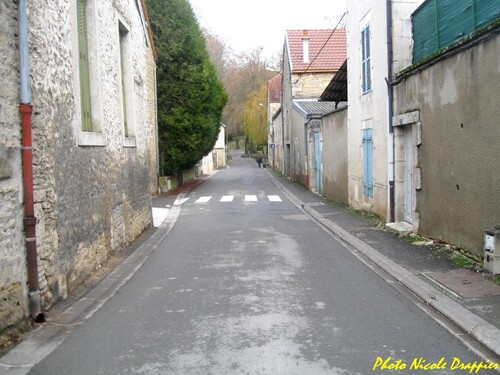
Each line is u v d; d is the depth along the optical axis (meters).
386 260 8.41
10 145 5.34
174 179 28.62
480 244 7.80
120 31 11.79
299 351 4.79
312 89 32.44
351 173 16.34
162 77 26.42
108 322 5.82
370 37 13.35
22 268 5.53
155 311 6.21
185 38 26.36
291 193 23.47
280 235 11.90
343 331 5.32
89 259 8.00
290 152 34.09
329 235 11.81
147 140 13.68
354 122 15.68
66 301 6.66
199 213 16.94
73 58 7.39
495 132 7.25
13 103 5.43
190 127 26.70
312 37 34.00
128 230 11.02
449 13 9.05
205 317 5.88
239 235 11.99
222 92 32.69
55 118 6.57
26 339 5.26
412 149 10.67
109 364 4.59
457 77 8.34
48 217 6.25
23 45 5.52
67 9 7.15
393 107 11.47
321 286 7.17
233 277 7.82
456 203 8.60
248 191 25.47
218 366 4.48
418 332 5.28
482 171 7.67
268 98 57.84
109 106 9.53
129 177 11.23
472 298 6.18
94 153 8.40
